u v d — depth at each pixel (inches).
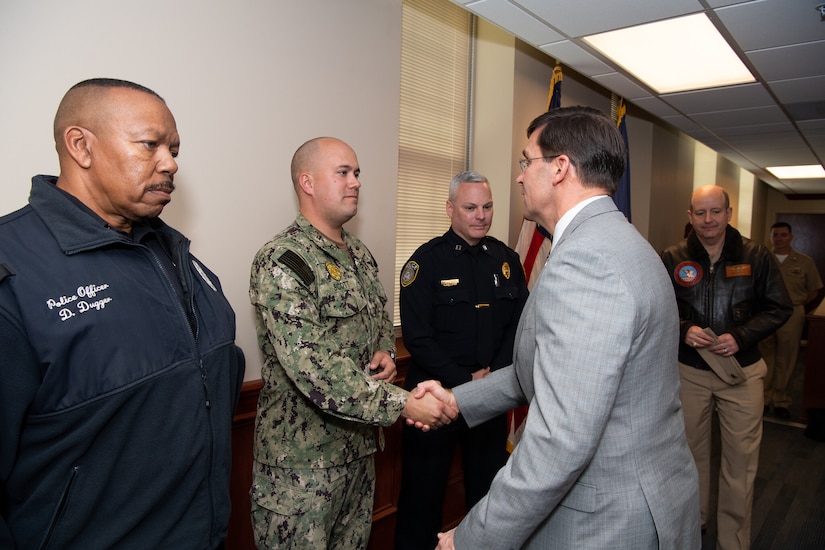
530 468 33.9
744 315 82.4
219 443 37.3
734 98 123.1
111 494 31.7
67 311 29.6
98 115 32.3
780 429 150.6
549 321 35.0
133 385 31.6
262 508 51.4
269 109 63.7
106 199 33.7
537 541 38.6
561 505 37.3
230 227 60.9
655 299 35.3
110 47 49.8
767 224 362.0
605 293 33.5
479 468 76.4
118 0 50.1
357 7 73.8
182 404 34.3
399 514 74.7
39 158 46.3
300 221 54.1
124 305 32.2
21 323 28.1
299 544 49.8
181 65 55.2
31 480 30.1
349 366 47.9
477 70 113.7
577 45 93.8
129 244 33.9
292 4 65.4
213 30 57.7
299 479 50.8
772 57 94.8
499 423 76.9
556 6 77.6
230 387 39.9
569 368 33.2
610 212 38.9
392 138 80.9
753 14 77.3
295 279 48.0
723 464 83.4
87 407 29.9
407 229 101.8
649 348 35.7
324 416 51.8
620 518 35.5
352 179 55.3
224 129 59.5
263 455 52.4
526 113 113.4
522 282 81.5
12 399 27.8
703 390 85.1
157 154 34.2
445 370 68.5
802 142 173.2
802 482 113.5
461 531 38.5
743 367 81.4
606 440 36.1
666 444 37.8
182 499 34.6
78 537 30.8
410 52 98.8
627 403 36.0
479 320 73.7
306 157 54.7
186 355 35.0
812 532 92.6
